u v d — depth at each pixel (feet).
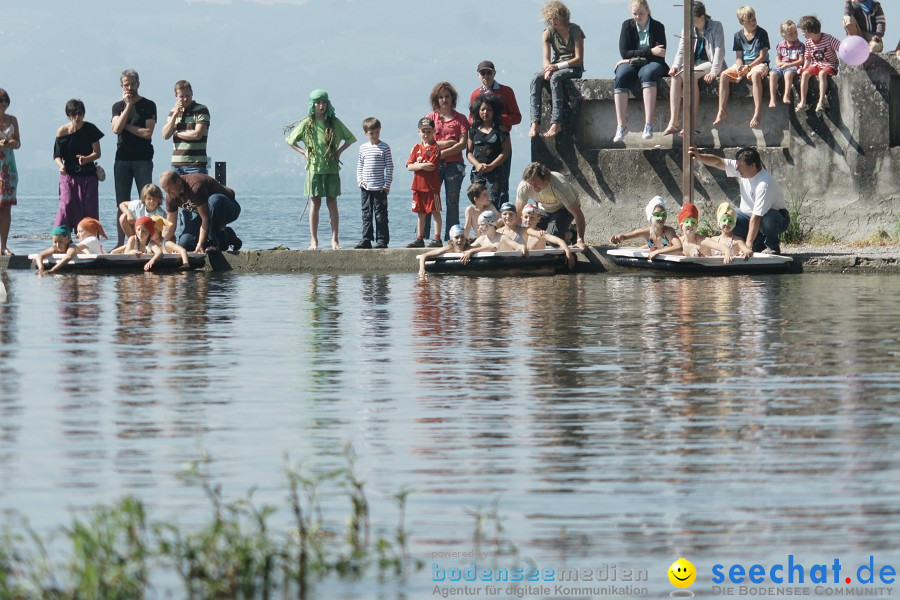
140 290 147.84
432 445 68.69
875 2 183.32
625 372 89.04
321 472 63.46
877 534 54.19
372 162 178.60
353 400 80.33
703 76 186.19
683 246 166.20
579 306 127.95
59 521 56.03
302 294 142.51
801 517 56.18
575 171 191.52
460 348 100.53
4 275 169.27
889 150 181.47
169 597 48.08
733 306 126.41
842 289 142.00
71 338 107.24
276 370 91.09
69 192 179.63
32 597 46.32
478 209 174.40
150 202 176.96
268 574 49.85
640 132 189.57
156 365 93.40
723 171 186.70
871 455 65.62
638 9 183.11
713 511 57.16
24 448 68.33
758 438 69.46
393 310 126.21
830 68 181.68
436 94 176.55
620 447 68.03
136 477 62.69
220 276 167.84
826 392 81.25
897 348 98.02
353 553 52.29
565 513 57.16
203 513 56.95
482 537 54.44
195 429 72.59
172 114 180.75
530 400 79.92
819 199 184.75
